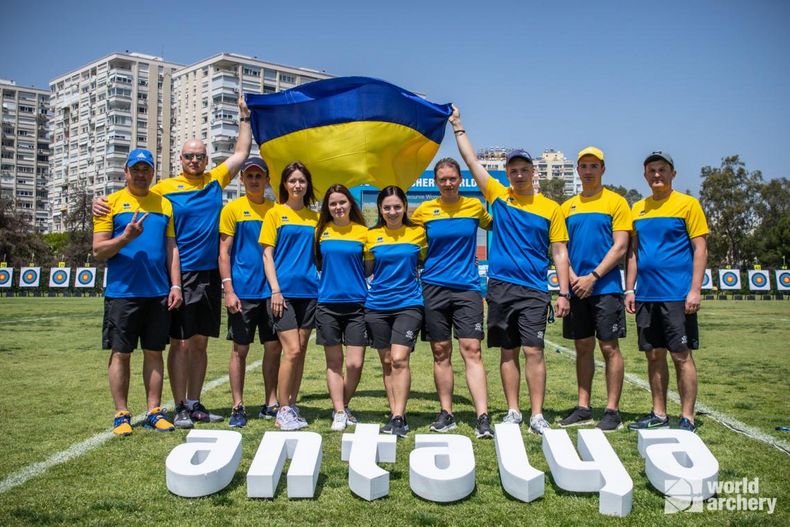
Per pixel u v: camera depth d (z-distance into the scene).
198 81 100.94
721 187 69.50
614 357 5.39
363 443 4.15
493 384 7.78
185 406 5.51
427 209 5.46
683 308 5.25
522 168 5.37
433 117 6.53
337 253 5.43
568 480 3.85
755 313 20.84
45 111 127.62
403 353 5.20
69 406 6.29
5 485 3.94
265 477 3.73
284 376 5.43
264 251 5.57
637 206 5.54
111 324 5.23
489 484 4.02
